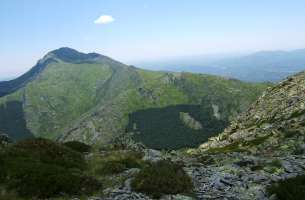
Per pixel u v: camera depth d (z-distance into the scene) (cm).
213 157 3369
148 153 3638
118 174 2370
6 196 1745
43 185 1870
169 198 1809
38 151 2623
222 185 2062
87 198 1819
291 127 6016
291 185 1853
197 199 1827
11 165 2097
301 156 3047
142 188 1903
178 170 2077
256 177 2225
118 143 4397
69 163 2567
